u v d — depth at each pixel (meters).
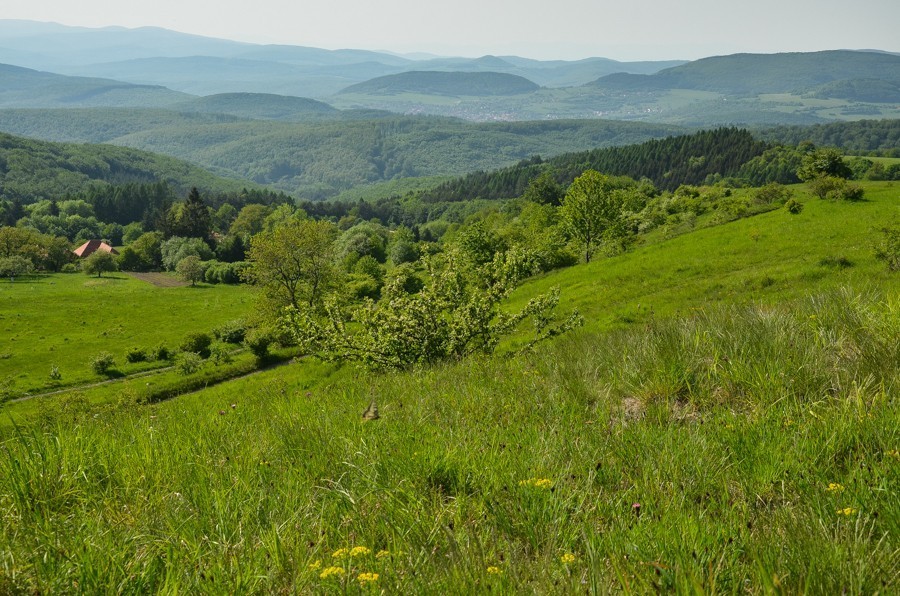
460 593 2.41
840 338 5.99
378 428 4.86
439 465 3.88
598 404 5.47
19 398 60.53
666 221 84.06
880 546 2.59
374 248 150.00
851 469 3.41
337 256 132.00
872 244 28.25
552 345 10.44
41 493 3.56
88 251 196.50
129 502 3.64
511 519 3.17
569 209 62.09
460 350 13.84
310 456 4.31
